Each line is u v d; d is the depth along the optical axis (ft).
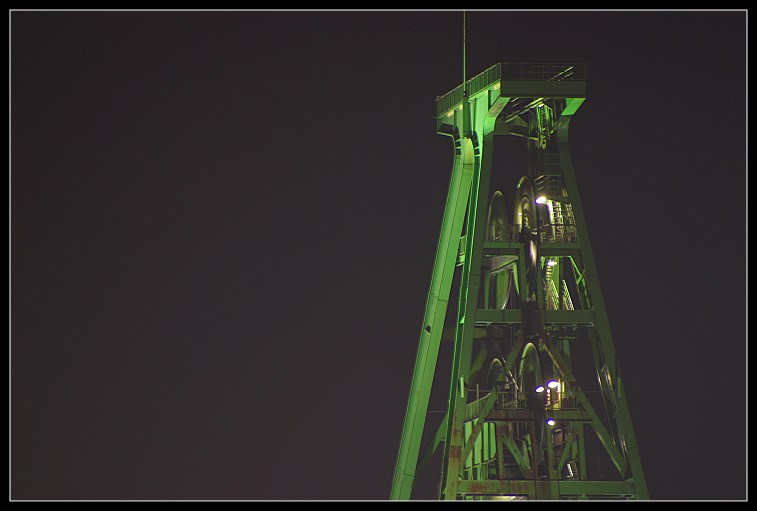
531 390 213.66
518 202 227.81
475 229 218.38
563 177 228.22
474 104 226.99
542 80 216.33
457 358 215.92
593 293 219.41
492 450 223.51
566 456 225.35
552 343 214.69
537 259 221.05
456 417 210.38
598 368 226.58
